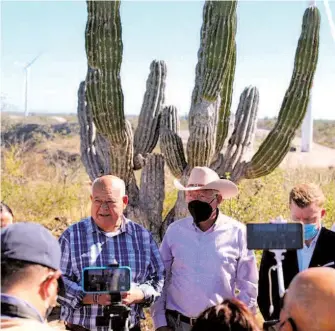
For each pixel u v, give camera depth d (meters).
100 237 4.09
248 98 7.41
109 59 6.58
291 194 3.98
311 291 2.24
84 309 3.93
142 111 7.69
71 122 42.56
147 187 7.46
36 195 13.28
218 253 4.25
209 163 6.89
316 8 6.73
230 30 6.42
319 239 3.95
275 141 6.97
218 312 2.15
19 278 2.22
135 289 3.86
